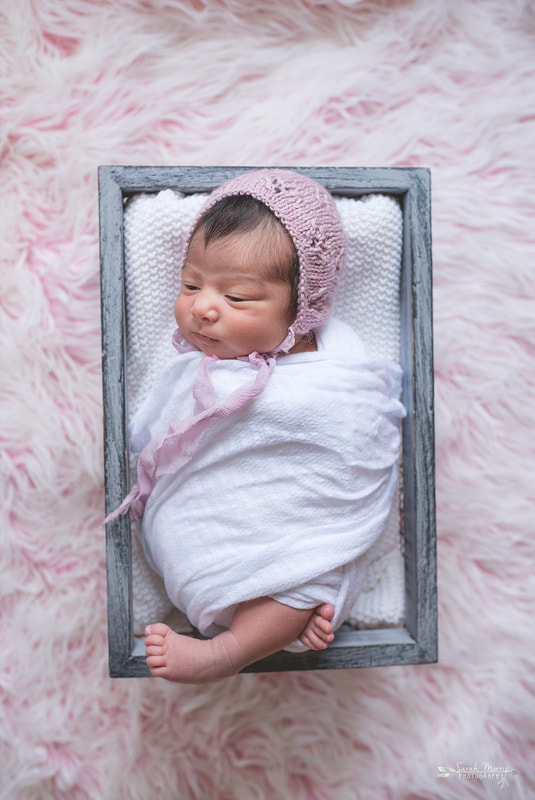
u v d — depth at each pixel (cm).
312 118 99
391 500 84
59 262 96
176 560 78
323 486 77
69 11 97
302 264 76
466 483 100
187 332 79
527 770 97
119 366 80
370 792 96
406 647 85
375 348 90
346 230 86
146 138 98
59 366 96
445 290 100
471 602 100
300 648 84
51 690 96
